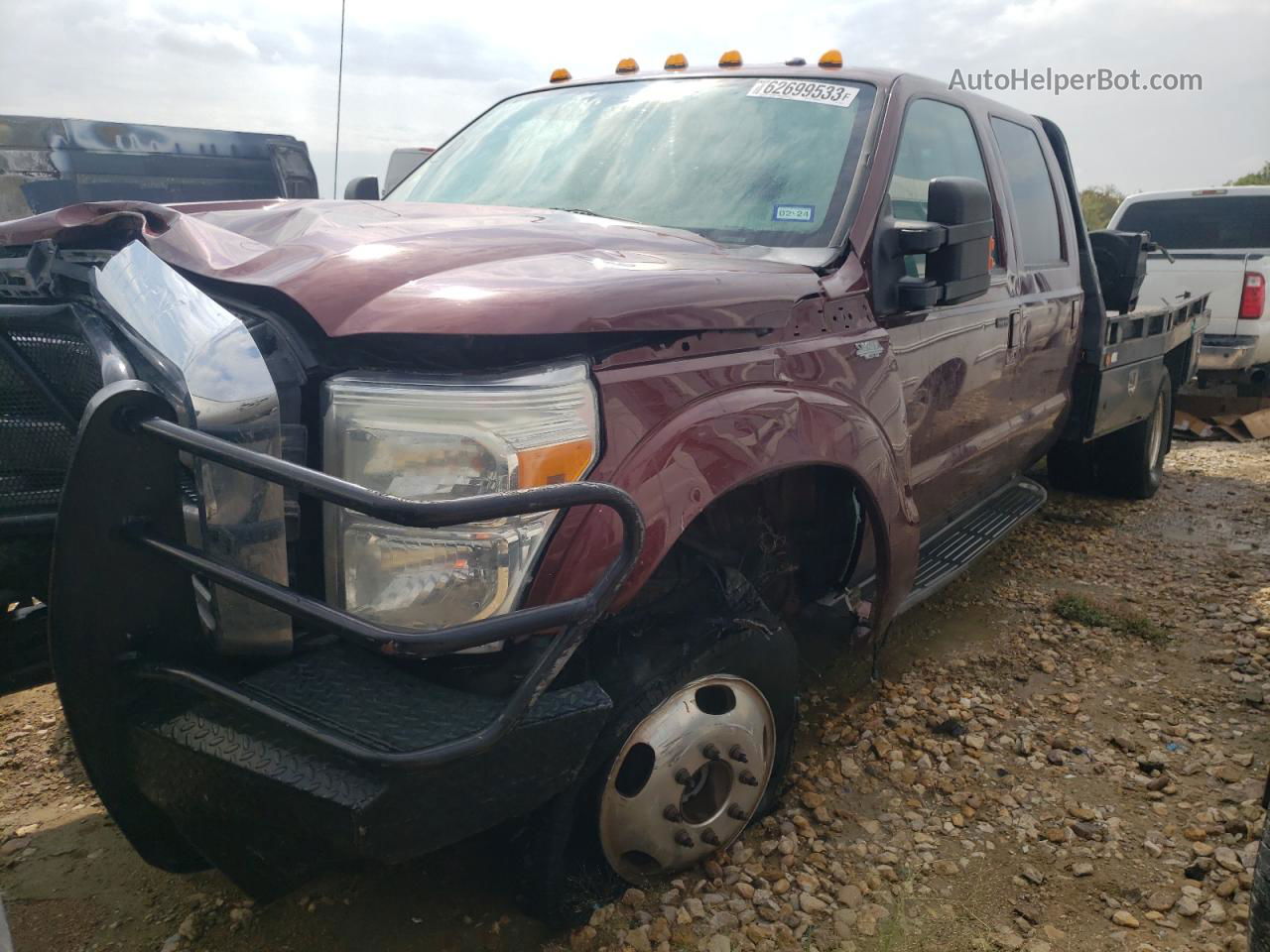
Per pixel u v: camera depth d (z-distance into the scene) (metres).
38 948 2.32
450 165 3.96
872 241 3.03
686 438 2.16
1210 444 8.99
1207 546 5.62
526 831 2.22
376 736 1.72
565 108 3.88
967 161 3.96
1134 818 2.95
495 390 1.89
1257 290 9.30
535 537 1.90
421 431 1.88
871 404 2.83
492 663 1.93
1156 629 4.32
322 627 1.66
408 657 1.80
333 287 2.04
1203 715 3.60
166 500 1.83
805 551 3.00
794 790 3.01
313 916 2.41
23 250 2.35
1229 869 2.70
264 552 1.82
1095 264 5.65
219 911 2.44
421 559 1.87
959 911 2.54
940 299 3.09
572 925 2.34
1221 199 10.31
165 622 1.89
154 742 1.87
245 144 6.29
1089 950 2.42
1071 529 5.92
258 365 1.82
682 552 2.47
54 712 3.39
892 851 2.76
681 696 2.34
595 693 2.01
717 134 3.41
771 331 2.51
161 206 2.41
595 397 2.02
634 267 2.34
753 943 2.37
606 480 2.01
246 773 1.76
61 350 2.15
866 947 2.39
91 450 1.74
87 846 2.70
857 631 3.06
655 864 2.47
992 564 5.22
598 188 3.39
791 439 2.44
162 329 1.87
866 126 3.30
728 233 3.08
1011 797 3.04
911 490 3.06
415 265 2.16
